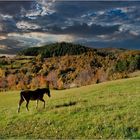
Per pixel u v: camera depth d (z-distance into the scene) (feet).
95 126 104.37
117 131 98.27
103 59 536.83
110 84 187.62
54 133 106.22
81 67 493.36
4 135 111.45
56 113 122.93
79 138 98.73
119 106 120.47
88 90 177.88
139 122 101.19
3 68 619.26
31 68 564.71
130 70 493.77
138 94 142.41
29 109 138.72
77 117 114.73
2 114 138.62
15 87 469.98
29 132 110.93
